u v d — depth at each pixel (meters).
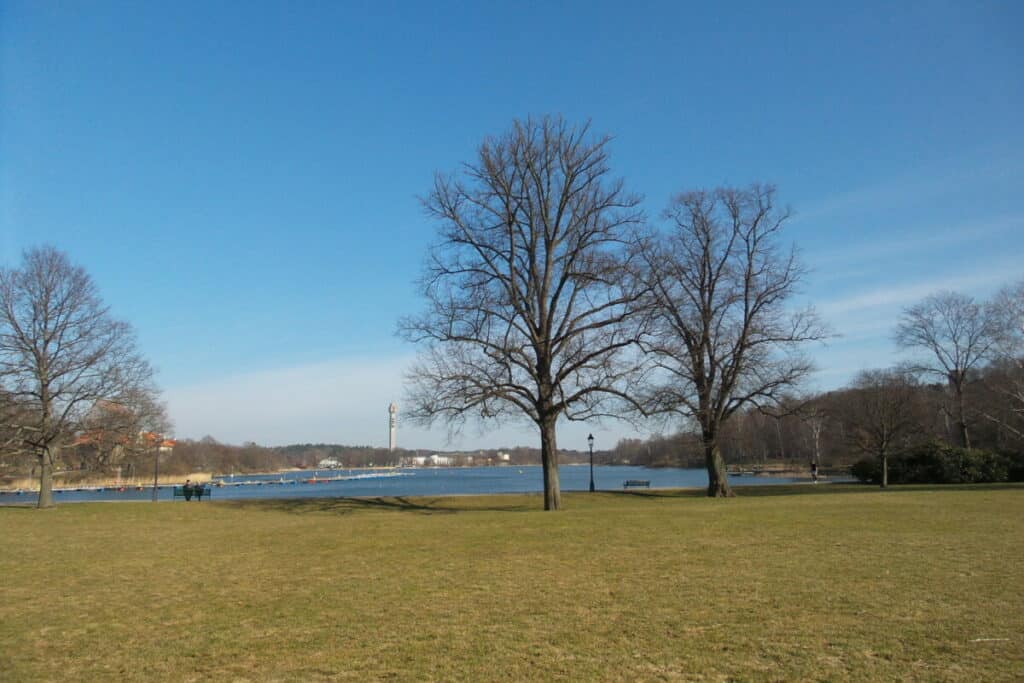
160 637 9.52
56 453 37.88
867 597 10.60
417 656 8.34
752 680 7.21
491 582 12.62
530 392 31.02
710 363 38.44
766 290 37.94
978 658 7.64
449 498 39.06
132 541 20.09
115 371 38.53
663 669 7.62
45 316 36.34
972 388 65.38
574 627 9.42
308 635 9.42
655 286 33.38
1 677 7.91
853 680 7.11
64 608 11.37
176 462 119.31
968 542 15.67
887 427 48.84
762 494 40.41
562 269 31.50
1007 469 47.72
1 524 26.62
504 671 7.70
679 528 19.61
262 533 21.25
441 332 30.77
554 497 30.67
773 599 10.67
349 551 16.83
